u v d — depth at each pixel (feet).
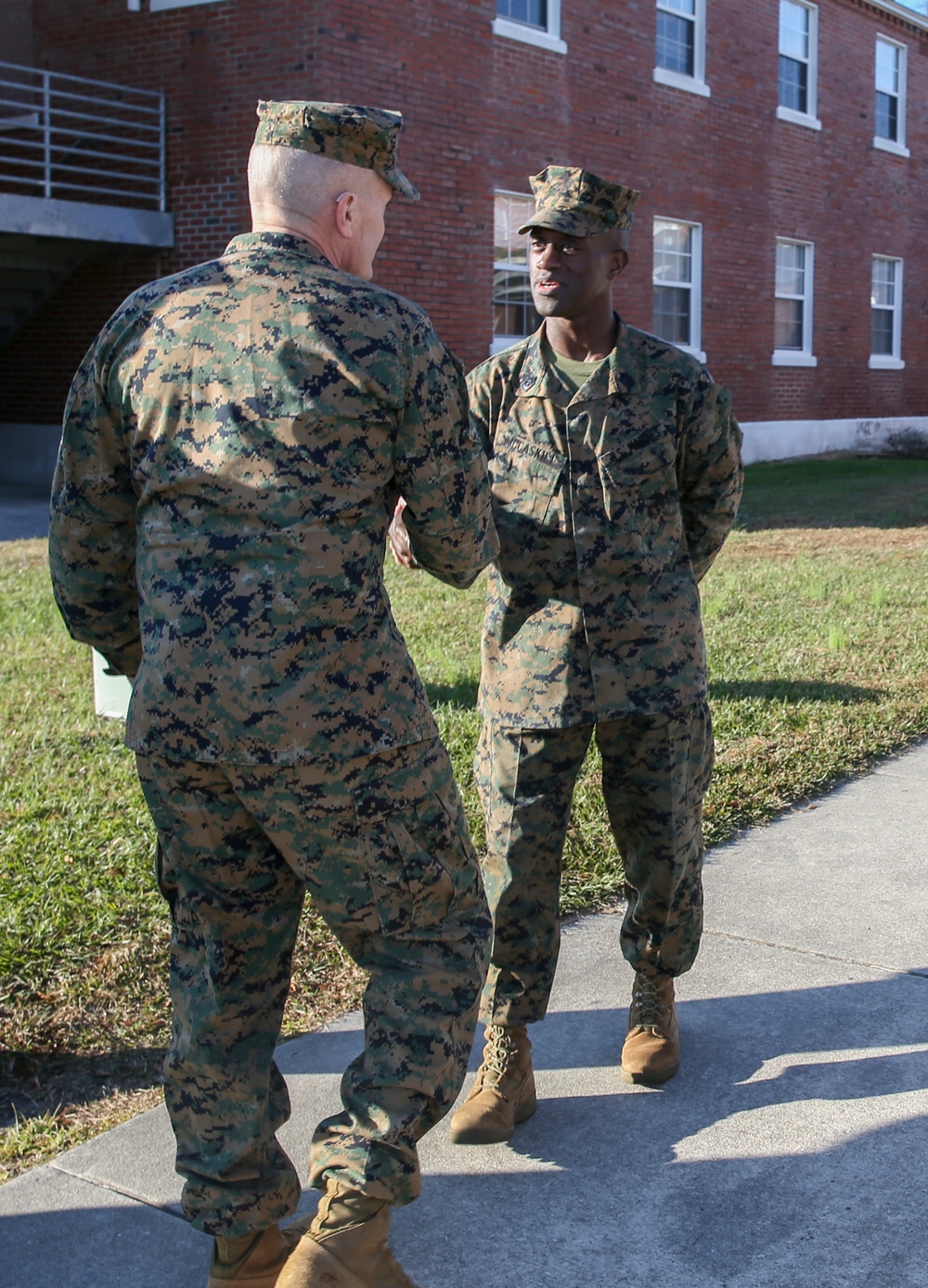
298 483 6.45
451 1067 6.82
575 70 49.42
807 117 63.62
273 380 6.48
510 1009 9.15
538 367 9.25
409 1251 8.06
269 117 6.95
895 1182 8.69
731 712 19.57
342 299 6.63
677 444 9.23
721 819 15.67
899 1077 10.02
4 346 48.06
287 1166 7.21
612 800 9.55
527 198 48.16
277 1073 7.61
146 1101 9.86
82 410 7.03
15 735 18.03
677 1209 8.44
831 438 68.28
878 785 17.31
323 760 6.48
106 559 7.32
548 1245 8.11
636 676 9.05
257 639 6.41
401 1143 6.54
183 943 7.16
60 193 46.93
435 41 43.45
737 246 60.23
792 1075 10.09
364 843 6.68
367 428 6.58
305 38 40.11
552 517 9.09
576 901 13.24
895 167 71.87
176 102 42.88
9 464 48.98
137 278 44.70
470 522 7.18
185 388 6.62
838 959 12.17
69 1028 10.73
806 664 22.59
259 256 6.81
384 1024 6.81
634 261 54.39
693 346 58.59
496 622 9.39
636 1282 7.76
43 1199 8.60
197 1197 6.94
